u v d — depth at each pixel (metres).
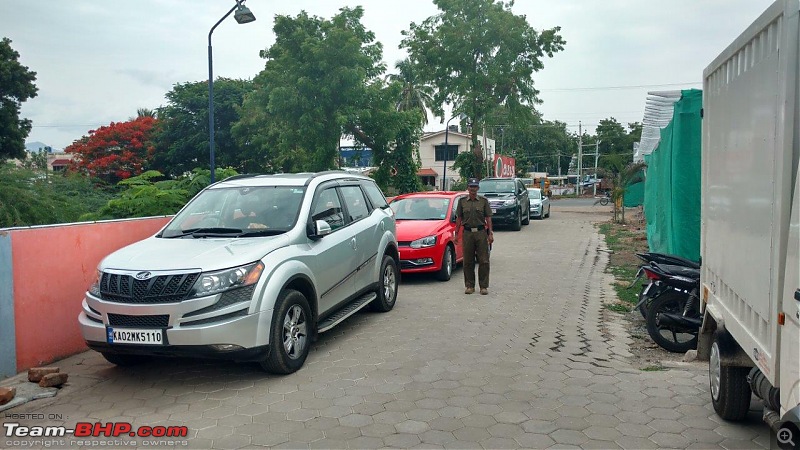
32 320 6.02
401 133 23.27
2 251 5.68
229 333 5.21
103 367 6.15
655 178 13.57
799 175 2.95
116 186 13.25
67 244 6.42
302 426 4.59
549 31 34.75
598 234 20.44
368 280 7.84
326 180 7.52
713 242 4.94
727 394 4.43
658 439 4.30
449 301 9.27
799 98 3.08
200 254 5.59
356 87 20.50
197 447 4.28
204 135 39.00
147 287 5.28
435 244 10.76
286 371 5.79
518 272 12.16
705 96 5.33
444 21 35.88
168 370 6.04
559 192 73.25
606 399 5.10
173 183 11.99
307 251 6.30
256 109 31.55
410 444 4.25
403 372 5.83
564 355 6.41
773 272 3.24
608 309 8.78
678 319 6.48
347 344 6.86
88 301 5.57
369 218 8.14
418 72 36.72
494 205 21.20
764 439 4.29
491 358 6.28
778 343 3.17
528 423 4.59
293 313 5.93
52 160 52.81
